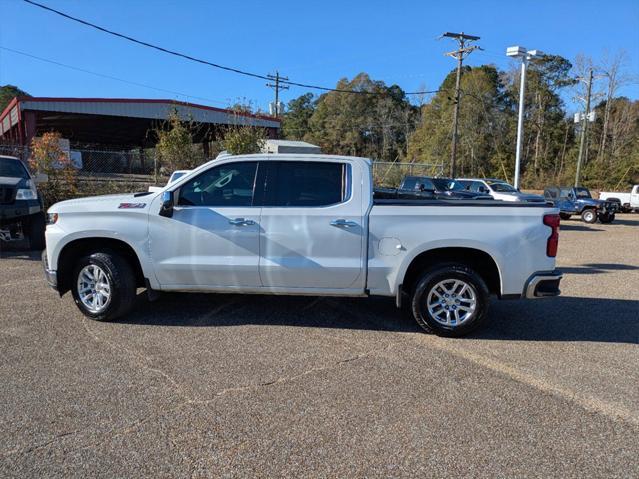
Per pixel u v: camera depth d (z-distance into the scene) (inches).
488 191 757.3
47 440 117.9
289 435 122.4
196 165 705.6
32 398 138.4
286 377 156.0
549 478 107.7
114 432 122.0
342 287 196.1
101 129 1363.2
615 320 228.4
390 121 3289.9
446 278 192.4
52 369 158.2
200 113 919.0
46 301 234.5
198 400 139.5
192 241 197.9
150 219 199.5
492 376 160.4
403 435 123.6
